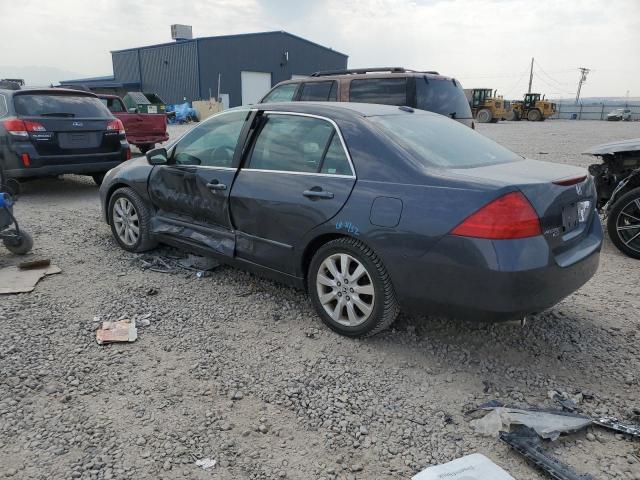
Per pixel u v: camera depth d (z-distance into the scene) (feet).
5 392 9.86
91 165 27.17
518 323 13.03
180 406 9.59
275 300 14.29
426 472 7.89
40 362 10.91
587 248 11.18
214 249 14.64
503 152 13.33
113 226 18.24
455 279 9.99
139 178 16.78
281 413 9.48
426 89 26.48
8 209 16.83
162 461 8.22
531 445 8.47
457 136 13.17
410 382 10.51
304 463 8.27
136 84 140.26
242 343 11.95
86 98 27.91
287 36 132.05
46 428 8.91
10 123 24.82
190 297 14.39
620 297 14.99
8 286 14.61
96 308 13.53
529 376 10.79
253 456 8.39
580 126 115.24
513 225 9.50
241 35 123.44
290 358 11.32
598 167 21.03
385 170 11.11
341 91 28.07
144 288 14.90
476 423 9.18
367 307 11.50
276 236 12.91
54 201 27.20
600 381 10.64
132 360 11.12
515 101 157.17
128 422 9.11
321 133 12.52
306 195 12.07
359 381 10.50
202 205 14.82
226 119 14.89
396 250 10.58
